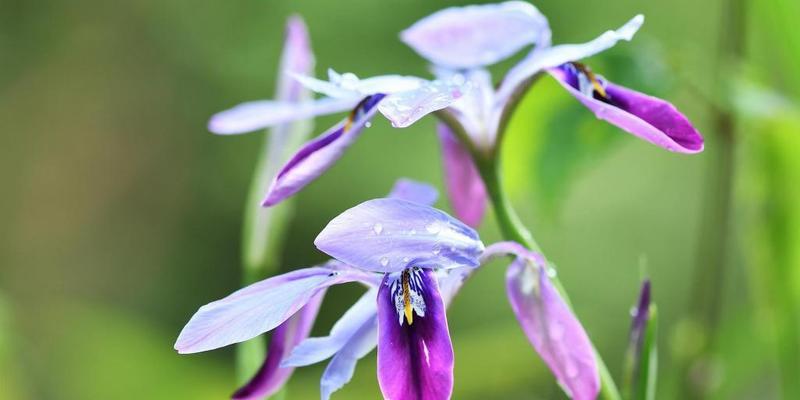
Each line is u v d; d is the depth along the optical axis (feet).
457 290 1.41
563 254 5.73
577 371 1.41
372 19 5.73
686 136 1.40
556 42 5.64
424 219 1.37
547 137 1.75
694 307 1.74
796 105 1.75
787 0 1.74
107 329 2.01
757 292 1.74
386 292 1.37
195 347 1.34
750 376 1.79
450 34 1.51
